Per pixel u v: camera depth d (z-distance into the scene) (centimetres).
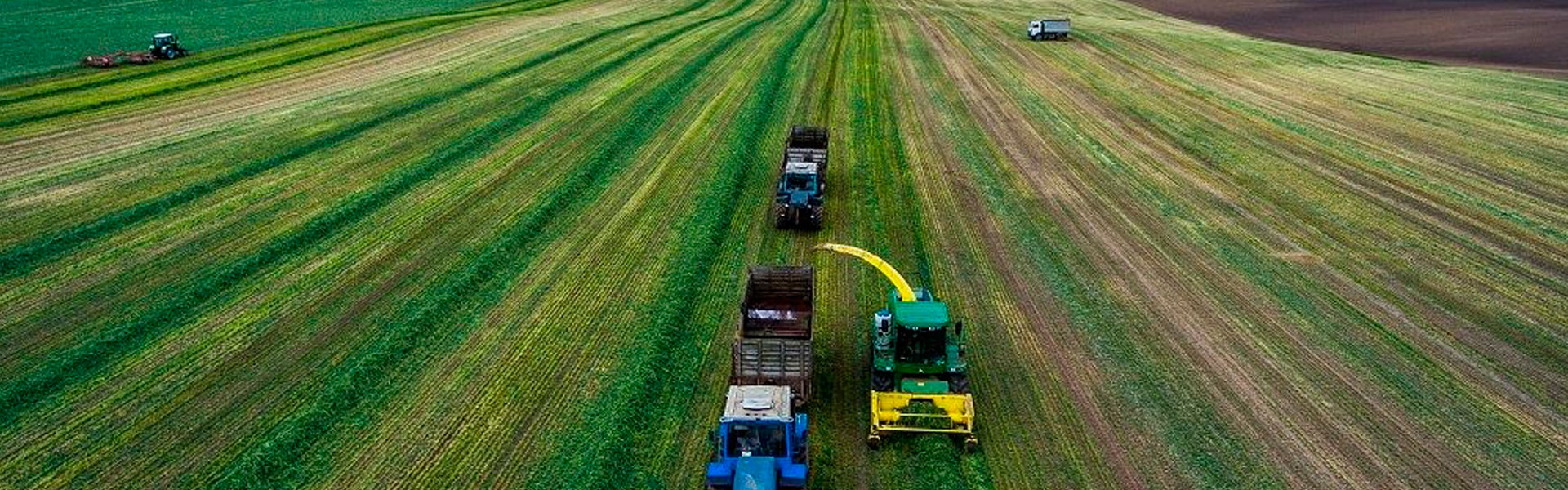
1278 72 5853
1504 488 1712
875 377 1933
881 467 1767
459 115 4347
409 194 3275
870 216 3156
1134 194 3419
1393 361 2183
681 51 6181
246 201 3142
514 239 2841
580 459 1747
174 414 1883
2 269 2539
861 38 6838
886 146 3991
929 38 6944
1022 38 7131
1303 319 2398
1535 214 3238
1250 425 1906
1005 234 2992
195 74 5150
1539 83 5553
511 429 1848
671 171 3591
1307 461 1791
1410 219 3175
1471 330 2352
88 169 3422
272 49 5922
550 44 6344
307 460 1742
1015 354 2192
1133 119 4534
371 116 4275
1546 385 2080
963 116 4550
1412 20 8794
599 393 1977
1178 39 7212
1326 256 2842
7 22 6700
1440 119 4584
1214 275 2683
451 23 7188
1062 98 4975
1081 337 2283
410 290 2483
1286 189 3491
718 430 1705
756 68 5622
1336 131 4331
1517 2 9750
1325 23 8838
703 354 2178
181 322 2283
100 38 6172
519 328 2281
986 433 1878
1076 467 1767
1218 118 4569
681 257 2731
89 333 2208
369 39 6353
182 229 2881
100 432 1817
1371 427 1905
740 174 3566
